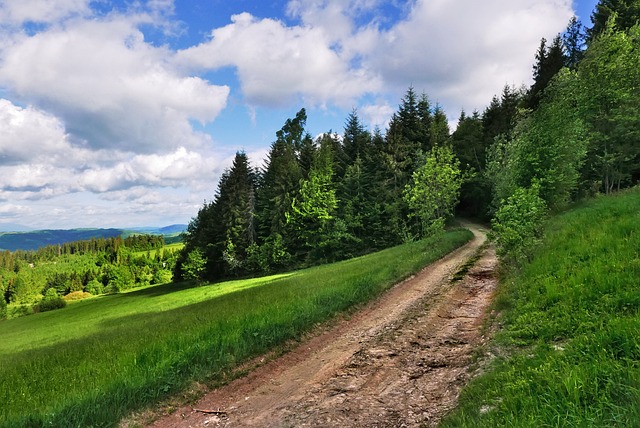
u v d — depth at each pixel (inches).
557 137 749.9
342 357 307.3
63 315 1854.1
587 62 920.9
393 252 1063.0
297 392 251.3
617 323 188.7
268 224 2271.2
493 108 2701.8
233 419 224.5
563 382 149.3
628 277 249.8
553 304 269.4
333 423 199.5
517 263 482.9
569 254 362.3
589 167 970.1
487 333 293.6
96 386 260.5
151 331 463.8
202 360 301.1
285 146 2593.5
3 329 1658.5
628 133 834.8
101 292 4645.7
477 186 2023.9
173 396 259.6
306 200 1951.3
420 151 1791.3
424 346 301.7
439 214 1398.9
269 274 2050.9
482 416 156.5
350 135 2385.6
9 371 352.5
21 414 230.8
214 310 569.6
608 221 425.1
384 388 235.6
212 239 2529.5
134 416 236.8
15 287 4603.8
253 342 336.8
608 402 130.9
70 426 216.2
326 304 450.9
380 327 375.9
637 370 141.7
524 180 787.4
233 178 2454.5
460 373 233.8
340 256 1910.7
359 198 1990.7
